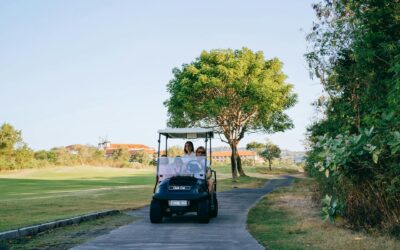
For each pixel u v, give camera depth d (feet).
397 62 28.40
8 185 108.68
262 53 133.69
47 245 23.95
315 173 42.55
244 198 66.18
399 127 25.13
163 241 25.29
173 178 36.94
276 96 128.47
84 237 27.09
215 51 131.03
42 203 53.47
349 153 25.13
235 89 125.70
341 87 38.40
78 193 74.54
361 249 20.72
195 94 127.95
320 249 21.27
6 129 238.89
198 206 35.17
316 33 39.75
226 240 25.61
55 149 300.40
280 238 25.91
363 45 33.78
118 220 37.63
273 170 237.66
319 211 41.24
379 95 33.12
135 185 109.19
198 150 40.50
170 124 137.08
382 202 26.37
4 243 24.20
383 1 33.04
